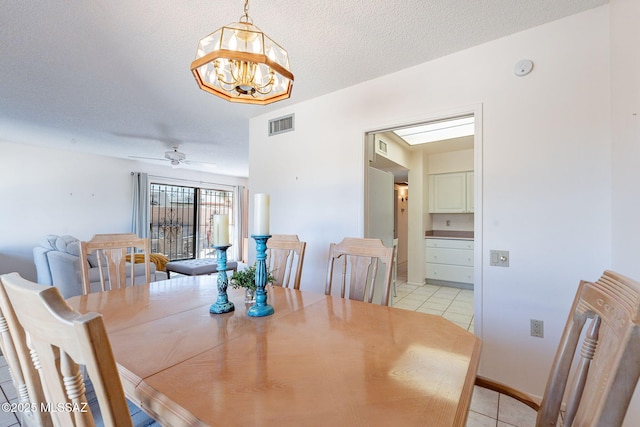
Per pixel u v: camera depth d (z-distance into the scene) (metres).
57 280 3.54
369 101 2.67
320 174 3.00
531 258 1.94
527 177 1.96
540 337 1.91
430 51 2.21
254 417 0.67
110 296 1.69
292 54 2.25
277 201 3.35
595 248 1.76
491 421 1.75
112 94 2.92
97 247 2.03
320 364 0.91
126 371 0.87
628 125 1.50
